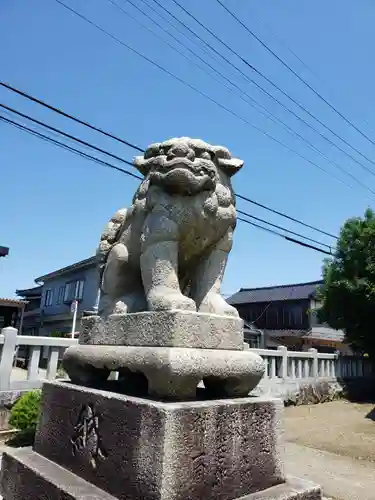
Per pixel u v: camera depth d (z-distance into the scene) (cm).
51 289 2089
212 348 235
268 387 936
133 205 283
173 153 248
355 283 1120
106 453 214
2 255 1553
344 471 507
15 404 546
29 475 244
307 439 681
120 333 252
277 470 237
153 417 194
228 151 277
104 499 199
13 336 598
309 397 1025
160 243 248
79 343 295
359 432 729
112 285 283
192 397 218
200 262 277
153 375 213
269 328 2186
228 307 256
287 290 2286
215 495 200
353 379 1191
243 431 222
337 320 1193
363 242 1121
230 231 278
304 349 1988
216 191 263
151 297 239
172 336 218
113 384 273
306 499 228
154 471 185
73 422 248
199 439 199
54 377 634
